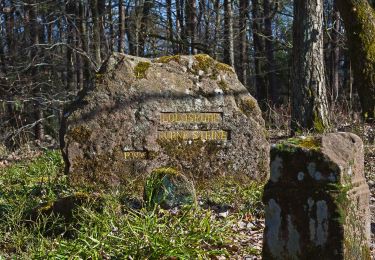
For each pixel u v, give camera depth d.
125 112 8.88
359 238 4.18
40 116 21.53
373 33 13.85
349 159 4.07
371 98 13.68
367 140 11.80
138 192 8.37
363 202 4.25
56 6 22.12
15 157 14.61
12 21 23.67
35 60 21.92
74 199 6.66
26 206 7.29
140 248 5.27
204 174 8.99
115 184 8.77
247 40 28.64
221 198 7.79
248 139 9.16
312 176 4.05
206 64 9.28
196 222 5.93
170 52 26.84
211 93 9.13
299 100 12.91
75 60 24.00
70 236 6.23
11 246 6.09
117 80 8.94
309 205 4.05
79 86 23.94
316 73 12.86
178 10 24.89
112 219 6.03
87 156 8.83
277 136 13.54
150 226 5.57
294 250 4.14
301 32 12.93
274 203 4.23
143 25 24.00
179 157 8.96
